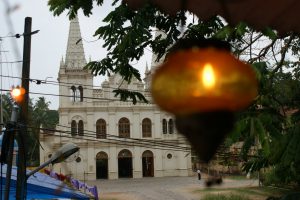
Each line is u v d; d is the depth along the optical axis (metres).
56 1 6.68
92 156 56.34
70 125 56.97
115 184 48.75
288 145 3.97
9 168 9.87
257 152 5.50
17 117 9.84
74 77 57.31
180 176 57.59
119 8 6.46
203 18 2.05
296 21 2.14
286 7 2.00
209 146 1.21
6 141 9.81
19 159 10.03
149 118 58.38
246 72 1.25
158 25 6.45
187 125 1.21
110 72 7.45
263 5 1.96
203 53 1.27
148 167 58.44
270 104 4.86
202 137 1.21
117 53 7.06
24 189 10.05
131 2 2.08
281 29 2.21
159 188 42.06
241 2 1.89
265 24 2.15
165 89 1.23
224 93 1.21
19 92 9.95
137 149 57.47
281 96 6.33
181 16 1.91
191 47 1.38
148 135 58.12
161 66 1.29
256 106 4.63
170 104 1.23
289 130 4.11
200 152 1.21
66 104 56.97
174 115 1.24
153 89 1.27
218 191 31.70
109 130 57.66
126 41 6.52
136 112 58.22
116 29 6.68
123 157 57.59
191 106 1.21
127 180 54.09
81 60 57.72
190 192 36.66
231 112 1.22
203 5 1.96
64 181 12.99
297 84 6.42
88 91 57.47
